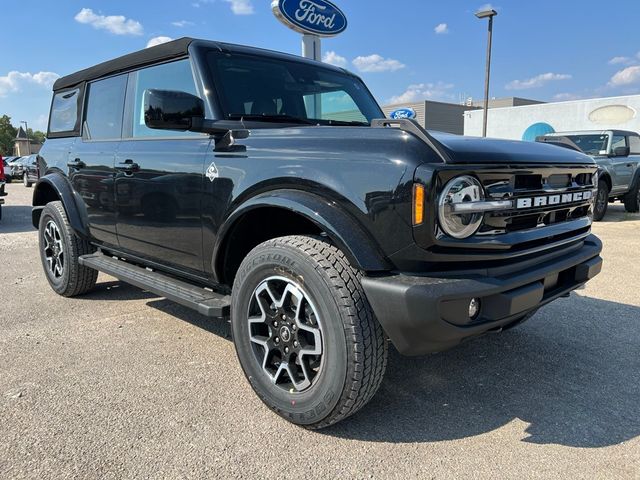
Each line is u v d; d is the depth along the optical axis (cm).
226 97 307
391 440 241
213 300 296
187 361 330
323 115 355
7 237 854
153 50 351
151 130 349
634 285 519
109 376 307
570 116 2141
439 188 208
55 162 467
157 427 250
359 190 224
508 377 310
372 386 232
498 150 237
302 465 221
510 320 242
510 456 229
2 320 411
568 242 280
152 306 450
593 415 265
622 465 222
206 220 292
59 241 468
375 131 230
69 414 261
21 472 213
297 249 239
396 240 216
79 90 451
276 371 259
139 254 369
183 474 214
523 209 241
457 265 222
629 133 1166
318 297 230
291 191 248
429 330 211
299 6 856
